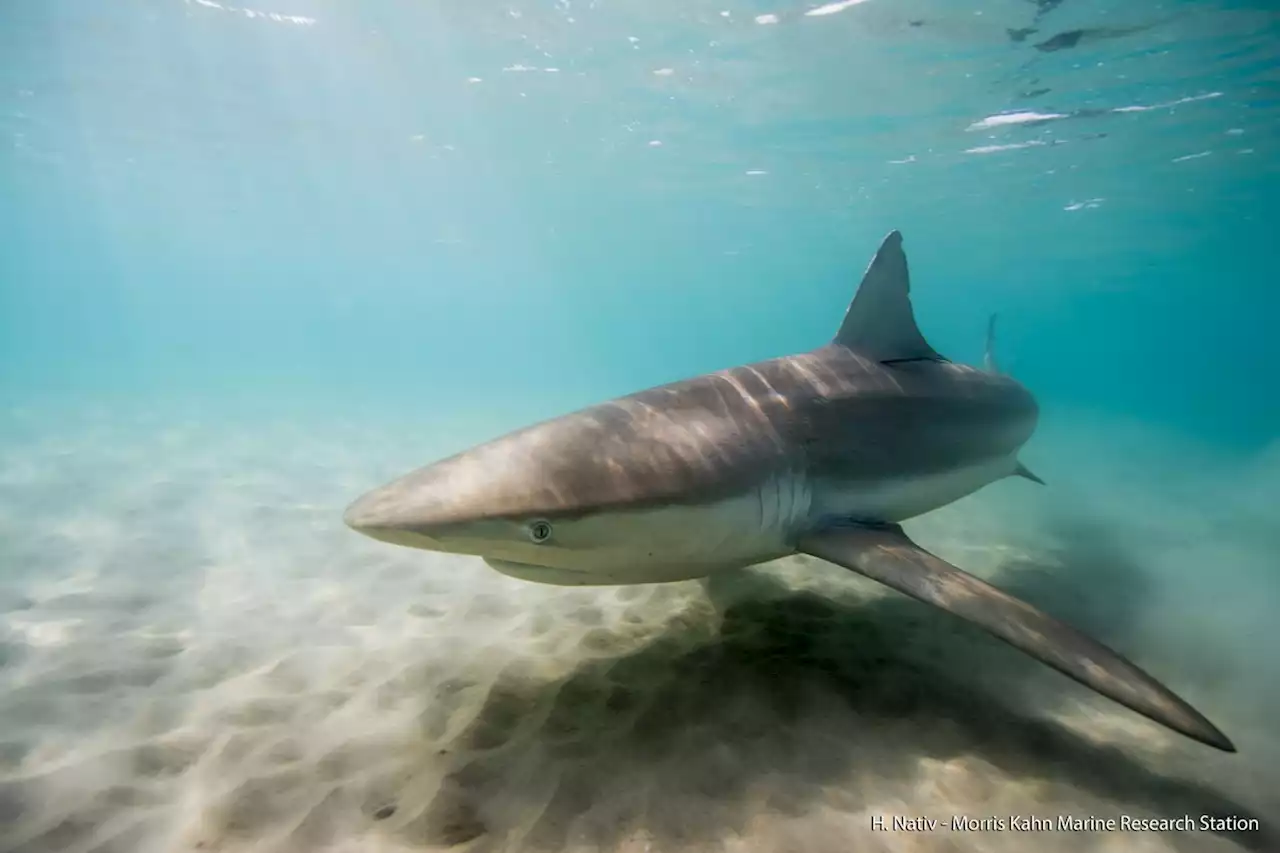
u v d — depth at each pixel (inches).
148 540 221.0
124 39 526.3
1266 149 554.9
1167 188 690.2
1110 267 1282.0
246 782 103.3
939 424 164.9
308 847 90.7
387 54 532.7
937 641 152.0
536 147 782.5
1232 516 326.3
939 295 2190.0
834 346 163.5
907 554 124.3
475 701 126.1
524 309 5113.2
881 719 119.8
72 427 431.8
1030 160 626.2
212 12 475.2
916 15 384.2
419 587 187.6
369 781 103.7
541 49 496.1
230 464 350.6
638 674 134.4
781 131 611.5
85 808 97.6
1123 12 358.0
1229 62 407.5
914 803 98.9
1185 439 772.6
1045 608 194.1
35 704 123.3
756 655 141.5
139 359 1189.1
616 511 104.7
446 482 101.6
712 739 112.3
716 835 91.7
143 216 1598.2
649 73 514.9
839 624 158.6
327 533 237.5
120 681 132.7
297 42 521.0
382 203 1282.0
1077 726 121.0
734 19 416.5
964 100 502.0
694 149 704.4
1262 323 2945.4
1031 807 99.0
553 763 106.7
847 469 140.9
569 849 89.4
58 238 2276.1
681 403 130.1
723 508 116.8
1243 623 184.5
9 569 191.2
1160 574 229.0
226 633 156.6
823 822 94.3
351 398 755.4
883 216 951.0
